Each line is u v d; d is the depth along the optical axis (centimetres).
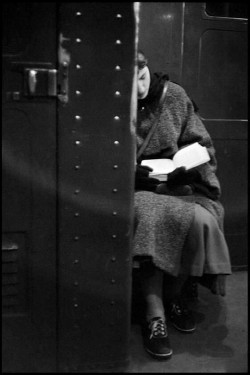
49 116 156
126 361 176
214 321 227
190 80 264
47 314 166
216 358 194
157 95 218
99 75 157
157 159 218
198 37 261
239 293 260
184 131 224
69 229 163
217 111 271
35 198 159
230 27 263
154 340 192
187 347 202
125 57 158
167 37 256
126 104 161
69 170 160
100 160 162
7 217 158
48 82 152
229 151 277
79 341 170
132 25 156
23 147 156
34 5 149
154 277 200
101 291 169
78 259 166
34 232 161
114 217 166
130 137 163
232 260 289
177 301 221
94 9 153
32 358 168
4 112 153
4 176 156
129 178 165
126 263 170
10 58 150
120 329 173
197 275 192
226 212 283
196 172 213
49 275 164
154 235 192
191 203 201
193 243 193
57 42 152
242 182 282
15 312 164
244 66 270
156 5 251
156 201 199
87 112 158
